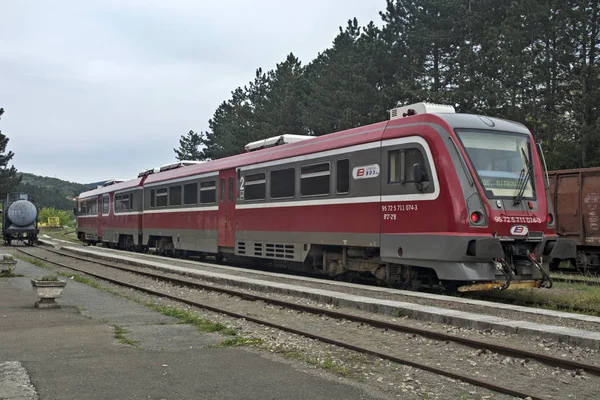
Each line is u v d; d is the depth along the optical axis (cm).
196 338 888
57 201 16762
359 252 1478
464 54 3384
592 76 3120
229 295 1380
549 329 839
